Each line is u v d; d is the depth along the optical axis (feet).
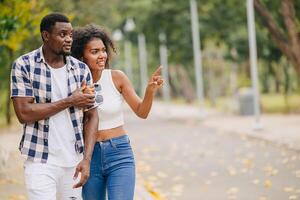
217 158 45.42
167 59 127.13
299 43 75.25
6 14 36.22
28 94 15.93
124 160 17.48
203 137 62.13
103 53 17.72
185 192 32.45
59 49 15.96
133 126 85.97
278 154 45.03
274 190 31.45
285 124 68.80
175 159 46.37
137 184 34.35
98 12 94.07
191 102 162.61
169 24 107.76
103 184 17.71
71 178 16.42
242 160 43.39
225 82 181.78
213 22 102.22
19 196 31.50
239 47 104.06
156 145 57.26
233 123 76.38
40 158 16.03
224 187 33.35
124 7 108.17
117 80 17.71
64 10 75.31
